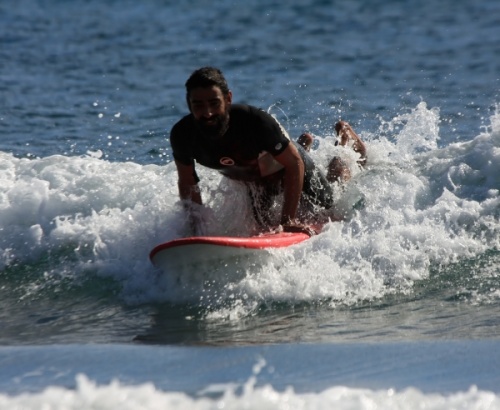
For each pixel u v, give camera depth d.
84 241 25.05
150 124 38.25
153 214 24.70
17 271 24.42
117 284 23.39
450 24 62.41
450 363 17.42
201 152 22.97
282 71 48.66
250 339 19.70
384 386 16.30
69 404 14.37
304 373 17.11
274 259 22.73
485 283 22.36
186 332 20.44
